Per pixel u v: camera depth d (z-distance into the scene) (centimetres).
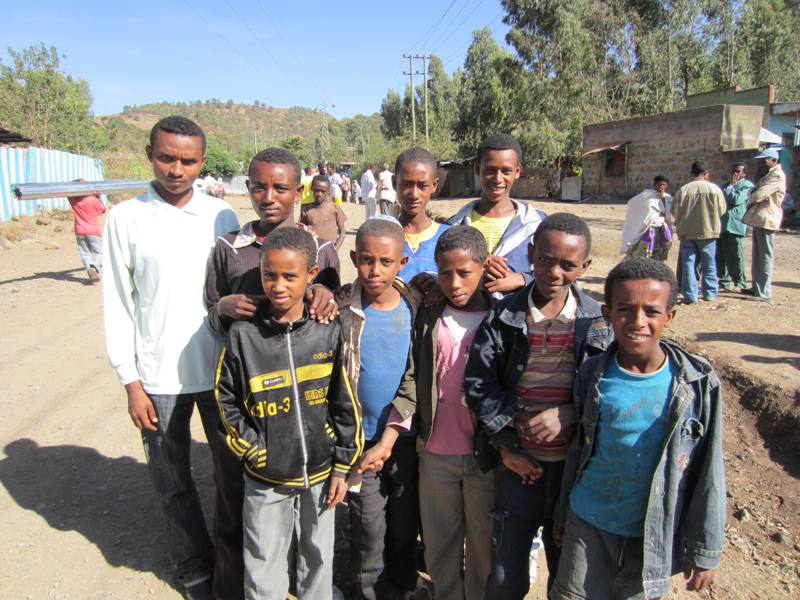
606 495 204
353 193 3272
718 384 193
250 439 228
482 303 256
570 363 226
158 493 282
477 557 264
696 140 2136
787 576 307
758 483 380
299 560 255
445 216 2100
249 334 228
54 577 302
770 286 737
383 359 252
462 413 249
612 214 1980
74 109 3089
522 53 3612
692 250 716
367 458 242
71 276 1035
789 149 1655
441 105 6281
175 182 255
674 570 206
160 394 266
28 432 457
